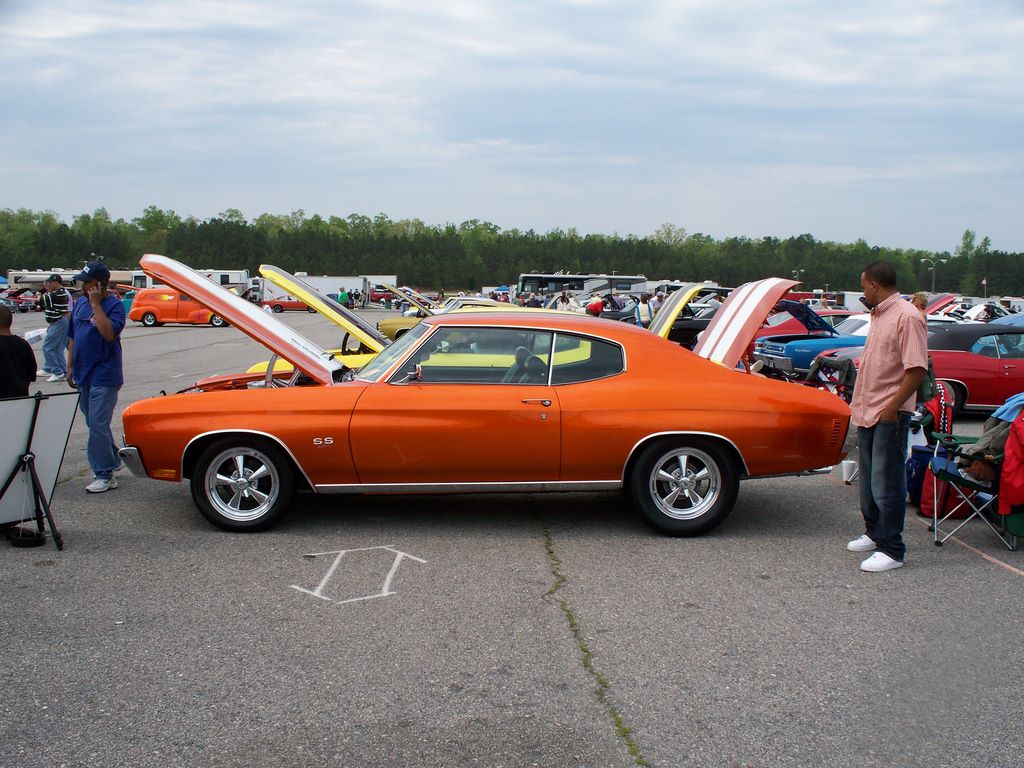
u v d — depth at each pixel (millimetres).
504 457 5328
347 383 5559
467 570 4820
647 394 5395
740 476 5539
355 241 131000
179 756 2875
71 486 6809
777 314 18062
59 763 2820
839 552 5305
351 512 6047
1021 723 3186
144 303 35844
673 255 137625
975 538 5695
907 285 143500
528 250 135250
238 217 144000
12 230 139375
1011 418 5500
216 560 4938
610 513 6129
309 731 3049
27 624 3973
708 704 3297
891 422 4848
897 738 3064
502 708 3238
